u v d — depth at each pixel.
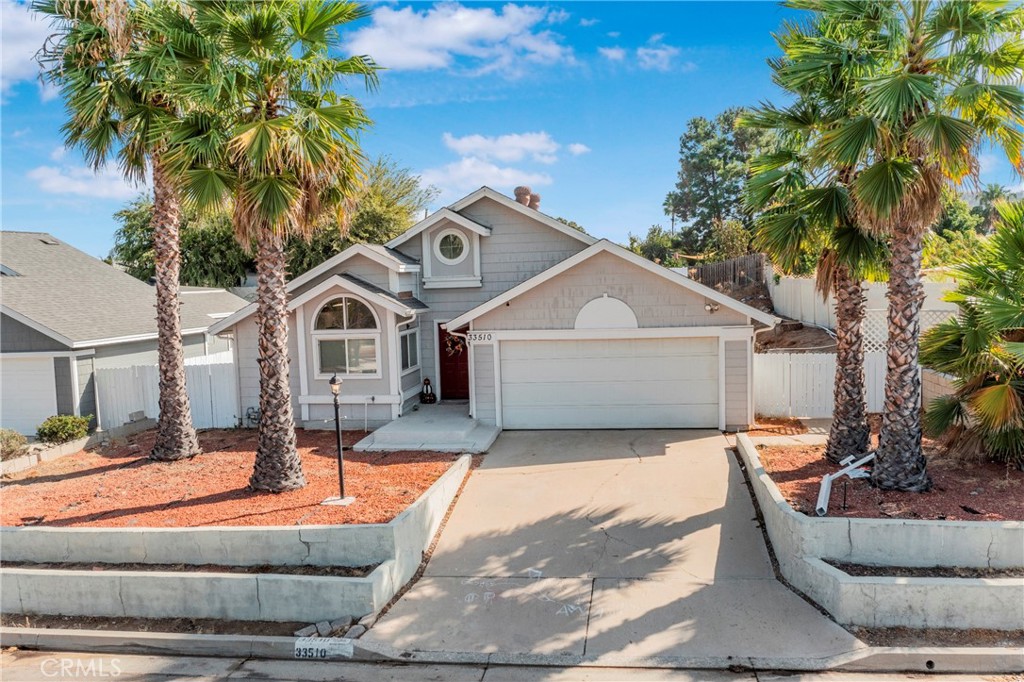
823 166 9.22
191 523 8.99
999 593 6.82
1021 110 7.48
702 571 8.30
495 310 14.57
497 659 6.85
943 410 9.94
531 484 11.27
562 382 14.62
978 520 7.64
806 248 10.40
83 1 10.78
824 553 7.71
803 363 14.88
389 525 8.23
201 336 23.19
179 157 9.73
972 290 9.83
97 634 7.62
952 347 9.91
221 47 9.48
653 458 12.28
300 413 15.57
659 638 7.02
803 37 9.06
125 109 11.09
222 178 9.71
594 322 14.26
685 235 61.28
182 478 11.55
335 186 10.78
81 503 10.38
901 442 8.80
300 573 8.09
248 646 7.30
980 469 9.68
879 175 8.08
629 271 14.06
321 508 9.39
